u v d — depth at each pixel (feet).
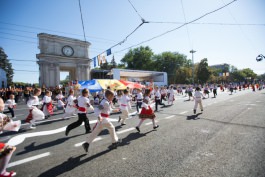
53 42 115.14
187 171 10.36
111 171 10.64
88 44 130.62
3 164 8.87
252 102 45.14
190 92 61.72
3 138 18.28
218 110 33.42
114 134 14.33
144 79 165.37
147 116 19.74
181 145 14.74
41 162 12.17
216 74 282.56
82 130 21.24
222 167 10.70
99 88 48.08
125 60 278.46
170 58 246.47
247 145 14.23
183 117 27.48
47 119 29.17
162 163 11.50
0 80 99.45
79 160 12.34
